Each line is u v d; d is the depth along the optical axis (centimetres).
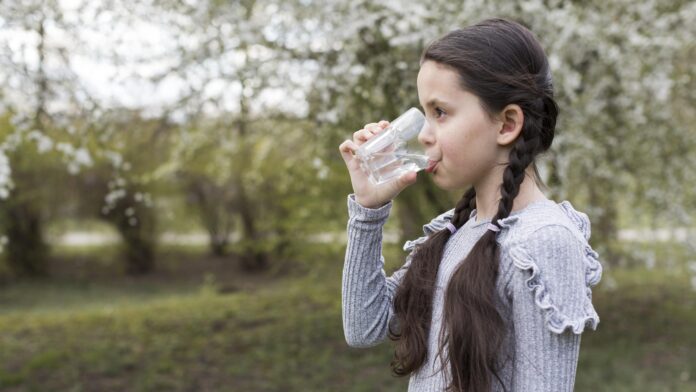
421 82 100
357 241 108
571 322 84
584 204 491
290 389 410
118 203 998
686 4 391
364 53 371
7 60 331
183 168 628
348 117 401
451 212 122
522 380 88
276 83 401
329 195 528
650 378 412
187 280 1041
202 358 484
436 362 101
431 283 105
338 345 510
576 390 390
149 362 473
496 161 99
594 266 92
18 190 901
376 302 111
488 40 96
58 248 1303
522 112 95
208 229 1166
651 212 505
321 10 341
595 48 347
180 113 422
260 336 550
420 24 326
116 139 415
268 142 552
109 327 617
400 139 103
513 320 92
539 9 319
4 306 829
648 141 459
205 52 377
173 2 367
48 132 376
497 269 93
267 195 762
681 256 579
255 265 1066
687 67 434
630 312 621
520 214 95
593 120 413
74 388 414
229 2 365
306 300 718
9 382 425
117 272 1123
